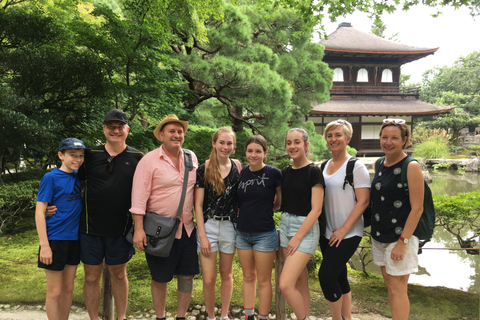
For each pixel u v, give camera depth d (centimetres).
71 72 611
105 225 222
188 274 238
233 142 233
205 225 237
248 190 228
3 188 584
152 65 626
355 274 423
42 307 308
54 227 215
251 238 230
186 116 748
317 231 223
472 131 3272
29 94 636
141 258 421
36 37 660
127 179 225
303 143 222
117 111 223
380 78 2744
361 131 2600
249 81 816
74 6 820
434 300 329
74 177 224
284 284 215
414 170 203
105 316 259
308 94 1176
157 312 238
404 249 206
